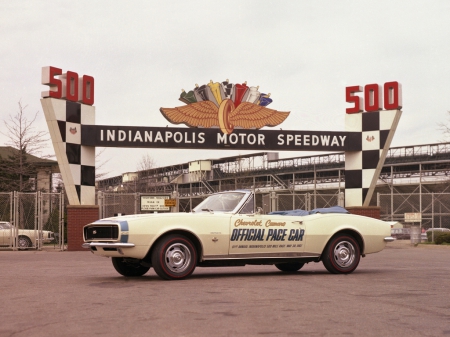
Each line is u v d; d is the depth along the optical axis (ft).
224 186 150.71
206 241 31.12
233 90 74.69
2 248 72.08
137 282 29.27
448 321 18.13
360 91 76.28
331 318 18.52
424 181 137.80
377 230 35.91
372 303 21.79
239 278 31.45
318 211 35.45
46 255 59.72
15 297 23.57
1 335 15.98
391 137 74.79
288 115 76.13
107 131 71.00
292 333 16.17
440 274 34.27
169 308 20.36
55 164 126.11
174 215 30.73
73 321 17.98
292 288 26.43
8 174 115.96
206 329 16.66
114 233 29.89
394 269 38.50
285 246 33.19
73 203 70.18
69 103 69.87
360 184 76.02
